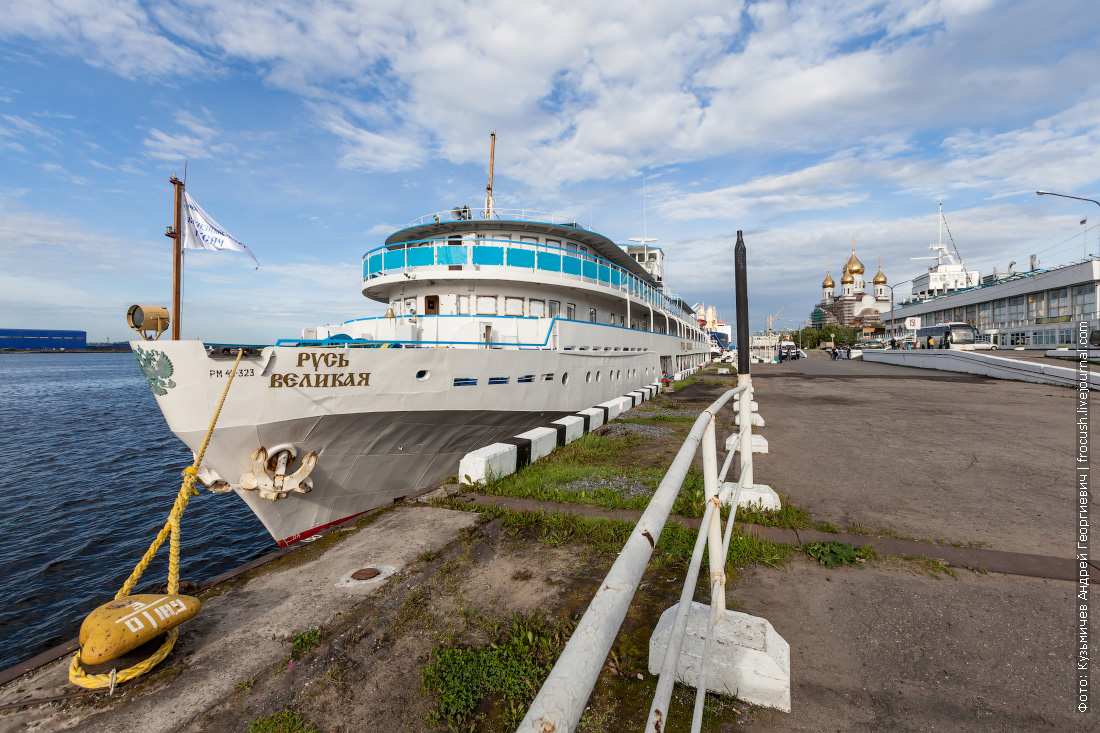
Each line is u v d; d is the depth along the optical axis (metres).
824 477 7.29
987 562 4.33
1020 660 3.02
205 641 3.47
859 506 5.95
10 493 17.12
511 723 2.70
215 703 2.91
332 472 8.01
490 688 2.93
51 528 13.80
